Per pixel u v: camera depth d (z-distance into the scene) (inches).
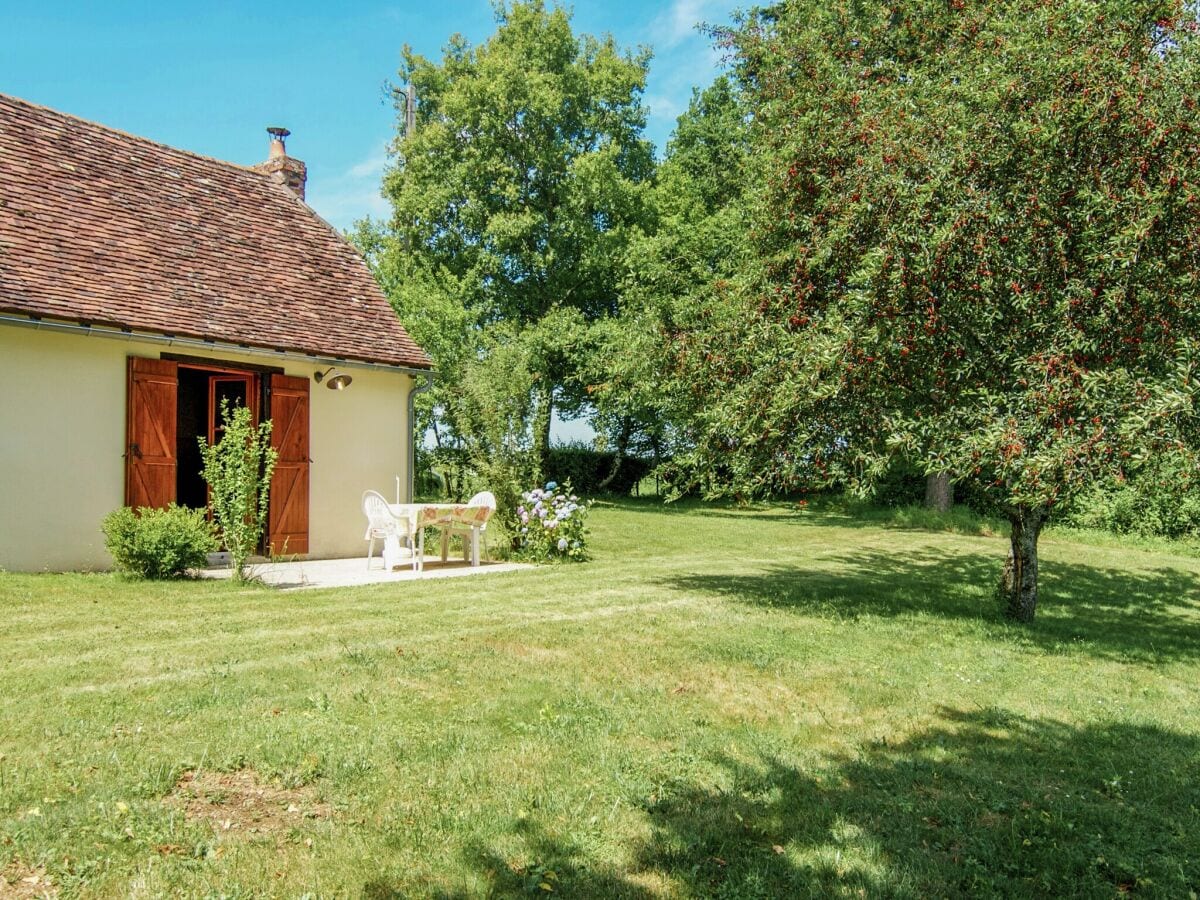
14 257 378.0
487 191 1079.6
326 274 557.3
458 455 578.6
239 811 133.6
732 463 352.8
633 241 1002.7
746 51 580.4
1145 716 209.3
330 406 503.2
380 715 179.2
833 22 495.8
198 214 508.7
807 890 117.6
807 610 334.0
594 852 125.0
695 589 377.4
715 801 144.6
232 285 478.3
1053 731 193.3
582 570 440.5
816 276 357.1
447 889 113.4
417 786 143.9
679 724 182.2
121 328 392.5
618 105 1168.2
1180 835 142.1
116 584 338.0
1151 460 273.0
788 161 374.6
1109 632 343.3
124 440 406.3
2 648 226.1
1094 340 283.3
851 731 185.9
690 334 381.1
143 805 132.6
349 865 118.0
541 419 529.7
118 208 458.6
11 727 163.2
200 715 173.8
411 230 1104.2
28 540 372.8
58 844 119.2
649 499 1136.8
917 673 238.2
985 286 286.2
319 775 147.3
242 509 359.3
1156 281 279.3
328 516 501.4
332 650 232.2
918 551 629.3
